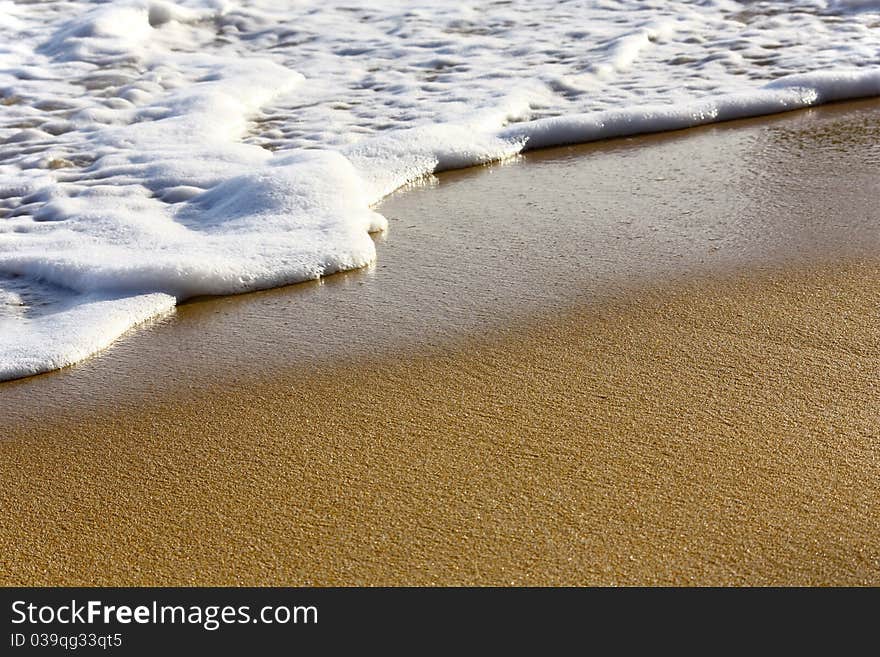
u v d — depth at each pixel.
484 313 3.28
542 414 2.60
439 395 2.73
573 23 7.51
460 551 2.09
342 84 6.48
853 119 5.47
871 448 2.36
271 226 4.05
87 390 2.90
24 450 2.58
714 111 5.61
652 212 4.20
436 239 4.05
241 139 5.51
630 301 3.29
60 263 3.69
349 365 2.96
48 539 2.20
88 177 4.90
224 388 2.86
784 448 2.38
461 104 5.91
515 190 4.66
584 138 5.42
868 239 3.71
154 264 3.58
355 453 2.46
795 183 4.46
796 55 6.59
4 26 7.75
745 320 3.09
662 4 7.85
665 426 2.50
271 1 8.28
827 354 2.84
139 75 6.73
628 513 2.17
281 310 3.42
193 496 2.33
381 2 8.26
